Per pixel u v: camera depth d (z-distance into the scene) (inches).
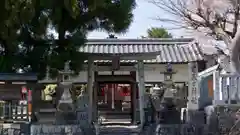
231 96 601.6
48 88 885.2
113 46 954.7
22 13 570.3
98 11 634.8
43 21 604.1
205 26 397.1
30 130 604.1
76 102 733.9
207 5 381.7
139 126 775.7
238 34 331.9
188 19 417.1
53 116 665.0
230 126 588.7
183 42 986.7
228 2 370.6
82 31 656.4
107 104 1028.5
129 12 652.7
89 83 769.6
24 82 618.2
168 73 676.1
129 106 1027.3
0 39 621.6
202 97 714.2
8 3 548.1
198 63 872.9
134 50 930.7
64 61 637.9
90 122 740.0
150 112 763.4
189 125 620.4
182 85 872.3
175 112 649.6
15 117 623.5
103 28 659.4
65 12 625.6
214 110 615.2
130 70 783.1
